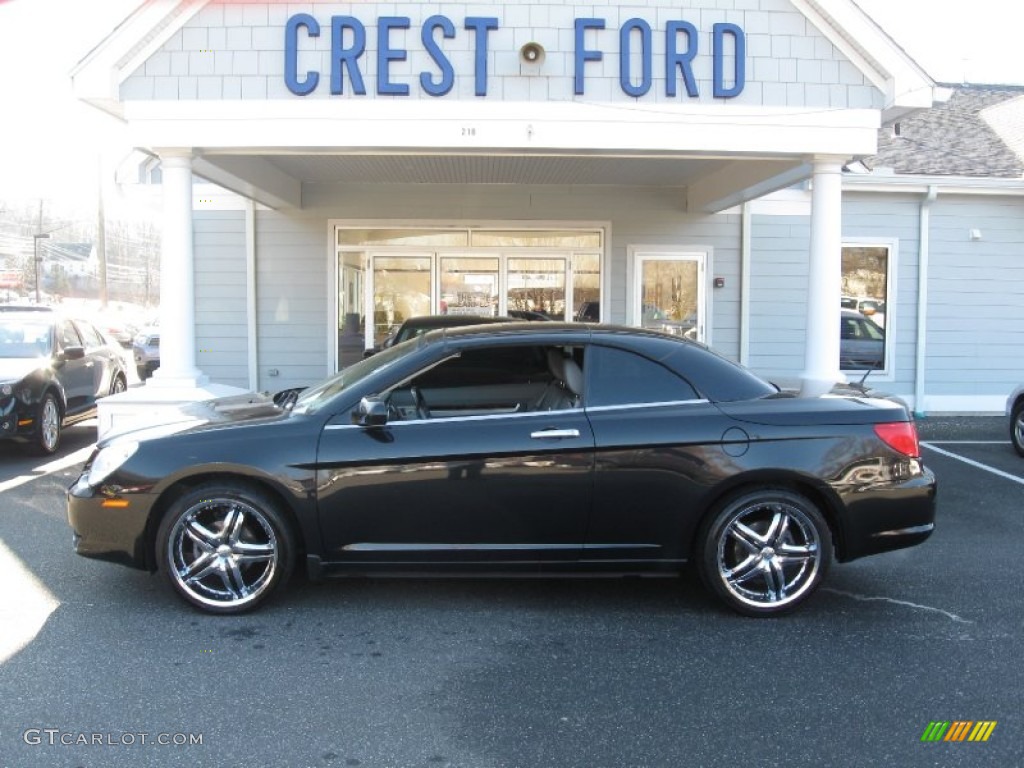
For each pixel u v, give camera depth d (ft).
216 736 11.26
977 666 13.65
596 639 14.66
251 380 40.57
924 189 40.60
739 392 15.89
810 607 16.30
